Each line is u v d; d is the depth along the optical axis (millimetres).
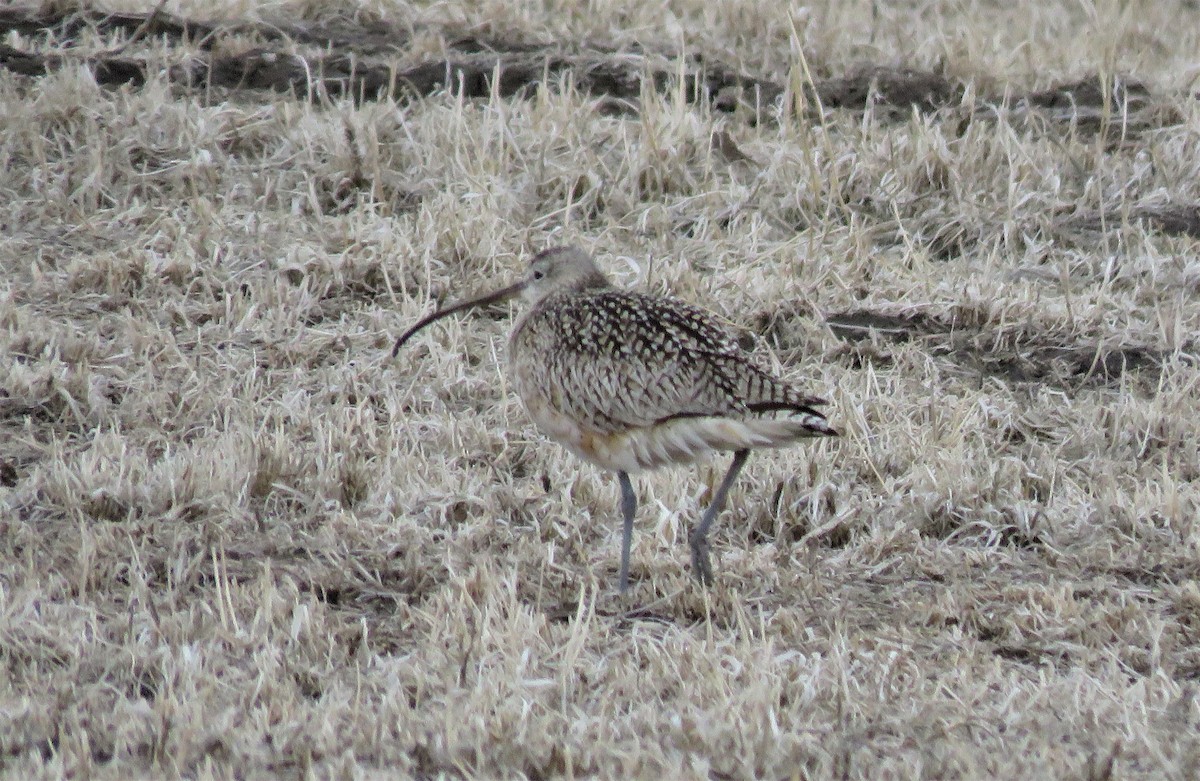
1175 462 11344
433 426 11258
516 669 8102
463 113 15406
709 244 14164
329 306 12945
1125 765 7457
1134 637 9062
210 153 14586
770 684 8094
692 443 9242
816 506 10500
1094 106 17188
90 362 11820
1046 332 13164
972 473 11016
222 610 8516
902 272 13898
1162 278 14180
